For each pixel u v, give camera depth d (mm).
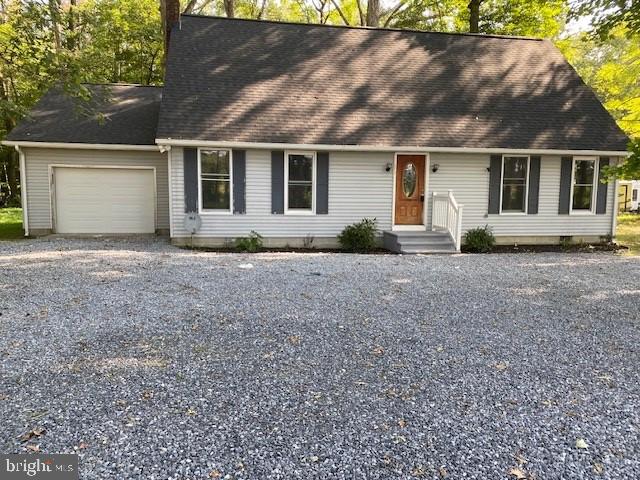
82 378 3910
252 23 15039
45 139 13070
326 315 5836
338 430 3184
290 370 4164
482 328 5516
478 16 21938
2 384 3771
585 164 13953
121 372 4039
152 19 26250
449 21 26188
